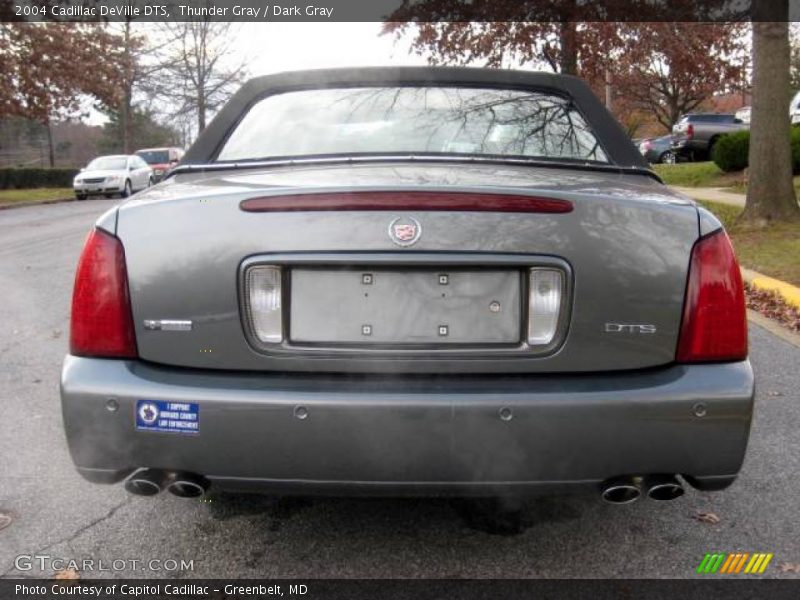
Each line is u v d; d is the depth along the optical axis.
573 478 2.25
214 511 3.07
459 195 2.25
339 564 2.69
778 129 10.16
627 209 2.30
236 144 3.08
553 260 2.25
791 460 3.53
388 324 2.28
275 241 2.26
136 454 2.29
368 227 2.24
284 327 2.29
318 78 3.32
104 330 2.33
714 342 2.30
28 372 4.97
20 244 12.14
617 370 2.29
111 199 25.00
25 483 3.32
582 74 12.98
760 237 9.63
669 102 49.00
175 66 34.47
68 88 28.66
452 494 2.29
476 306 2.28
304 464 2.24
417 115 3.14
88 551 2.77
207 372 2.31
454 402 2.19
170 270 2.30
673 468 2.27
